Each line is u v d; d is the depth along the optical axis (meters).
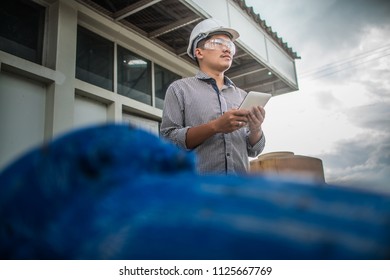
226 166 1.48
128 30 3.88
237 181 0.22
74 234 0.21
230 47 1.76
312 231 0.17
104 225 0.21
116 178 0.23
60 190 0.23
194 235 0.19
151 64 4.33
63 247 0.21
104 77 3.62
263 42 4.80
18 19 2.94
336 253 0.16
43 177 0.24
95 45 3.60
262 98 1.52
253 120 1.43
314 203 0.19
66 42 3.12
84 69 3.41
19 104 2.79
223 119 1.35
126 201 0.22
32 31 3.02
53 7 3.16
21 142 2.75
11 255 0.23
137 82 4.07
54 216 0.23
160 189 0.22
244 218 0.19
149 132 0.28
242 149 1.59
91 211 0.22
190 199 0.21
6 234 0.23
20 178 0.25
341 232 0.17
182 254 0.18
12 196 0.24
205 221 0.19
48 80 2.95
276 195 0.20
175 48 4.55
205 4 3.60
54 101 2.92
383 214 0.17
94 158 0.24
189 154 0.27
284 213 0.18
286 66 5.43
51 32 3.10
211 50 1.73
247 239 0.18
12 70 2.75
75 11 3.27
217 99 1.65
